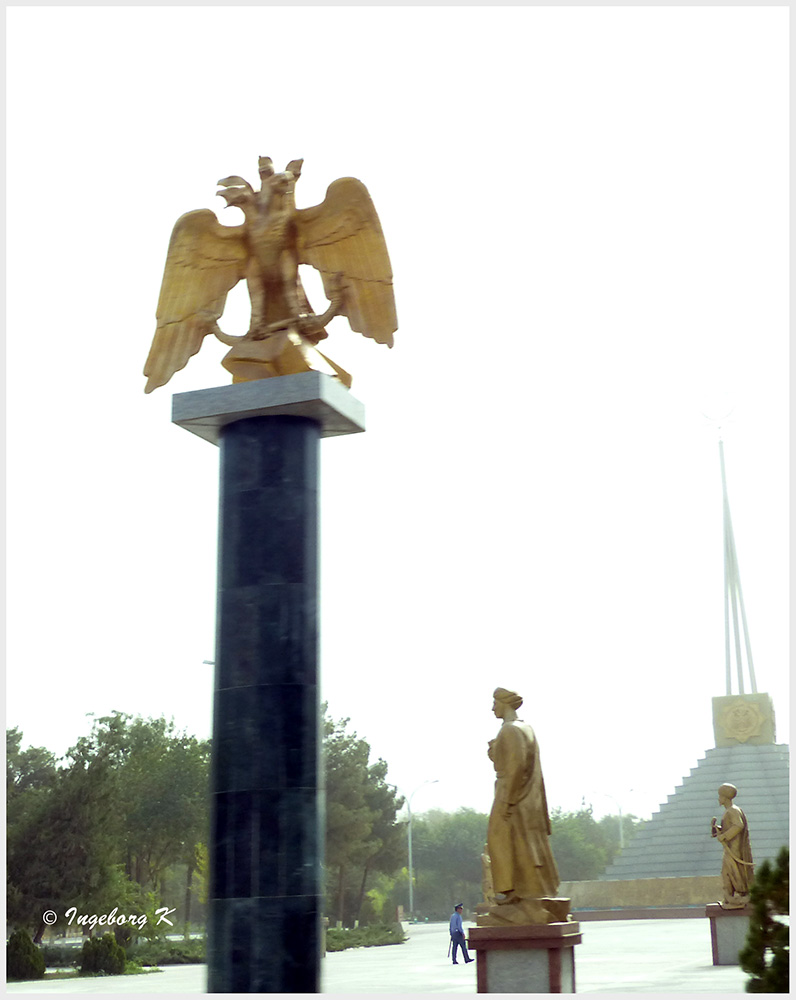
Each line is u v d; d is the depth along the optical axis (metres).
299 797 14.07
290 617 14.59
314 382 14.84
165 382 16.20
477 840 125.88
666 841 76.75
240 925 13.73
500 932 14.34
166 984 31.47
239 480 15.16
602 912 70.31
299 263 16.19
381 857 86.75
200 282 16.28
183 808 66.12
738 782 77.31
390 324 15.84
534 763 15.04
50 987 30.58
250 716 14.32
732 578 85.38
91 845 43.41
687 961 28.08
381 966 34.16
